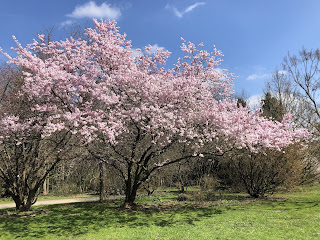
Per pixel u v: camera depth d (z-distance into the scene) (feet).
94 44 38.52
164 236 24.35
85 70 35.63
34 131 33.47
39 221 32.32
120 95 34.96
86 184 74.13
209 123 34.81
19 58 29.45
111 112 32.17
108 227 28.53
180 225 28.53
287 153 47.50
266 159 49.55
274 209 36.65
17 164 39.63
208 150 38.22
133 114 30.53
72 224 30.32
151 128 31.63
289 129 38.40
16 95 36.91
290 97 72.33
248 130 32.83
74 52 38.19
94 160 45.88
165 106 32.63
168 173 64.80
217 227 27.02
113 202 49.57
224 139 34.32
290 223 27.55
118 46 38.58
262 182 50.98
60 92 31.73
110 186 56.75
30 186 41.42
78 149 41.68
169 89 32.12
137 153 41.65
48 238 24.91
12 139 33.58
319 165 54.03
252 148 33.68
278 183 50.44
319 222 27.30
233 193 59.77
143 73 33.06
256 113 32.65
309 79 62.64
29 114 35.81
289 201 43.98
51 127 27.71
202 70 41.14
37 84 30.01
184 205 43.32
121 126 30.96
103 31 40.60
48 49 39.68
